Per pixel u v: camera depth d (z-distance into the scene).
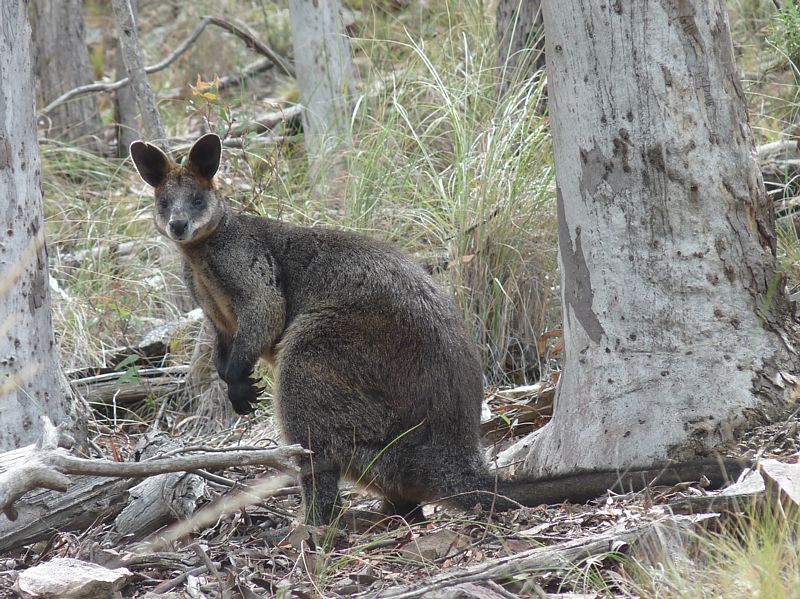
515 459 10.68
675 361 9.07
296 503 10.98
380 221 14.83
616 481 8.78
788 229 13.77
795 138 15.22
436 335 9.59
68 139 22.20
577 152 9.20
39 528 9.20
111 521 9.80
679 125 8.88
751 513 7.42
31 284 10.80
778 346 9.17
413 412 9.49
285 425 9.81
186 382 14.59
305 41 18.67
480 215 13.94
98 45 27.97
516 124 14.55
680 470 8.55
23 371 10.76
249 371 10.84
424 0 22.56
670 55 8.81
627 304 9.15
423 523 9.27
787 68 16.69
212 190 11.34
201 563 8.70
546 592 7.29
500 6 17.22
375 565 8.39
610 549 7.45
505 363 14.01
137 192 17.97
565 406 9.67
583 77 9.03
